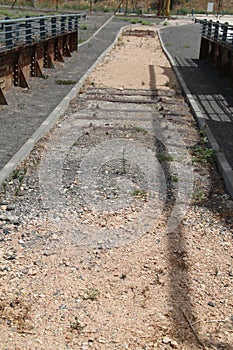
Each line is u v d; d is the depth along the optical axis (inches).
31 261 147.3
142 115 337.4
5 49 337.7
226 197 201.3
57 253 152.5
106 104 365.4
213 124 315.3
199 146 271.0
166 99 398.6
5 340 113.5
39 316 122.7
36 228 167.6
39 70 442.9
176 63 612.1
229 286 139.6
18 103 336.2
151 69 565.3
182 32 1142.3
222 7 2233.0
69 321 121.3
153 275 143.2
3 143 244.5
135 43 884.0
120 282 138.9
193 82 475.8
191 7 2258.9
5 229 165.5
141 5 2113.7
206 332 119.7
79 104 361.1
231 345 115.6
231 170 221.9
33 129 273.9
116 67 561.9
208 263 151.3
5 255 149.8
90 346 113.0
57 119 310.3
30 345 112.3
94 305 128.0
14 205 183.9
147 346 113.7
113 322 121.6
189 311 127.5
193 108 358.0
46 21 505.7
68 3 1838.1
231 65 467.8
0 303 126.7
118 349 112.5
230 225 177.5
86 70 505.7
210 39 596.7
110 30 1037.8
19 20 359.6
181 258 153.3
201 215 184.5
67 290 133.9
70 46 633.6
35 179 208.8
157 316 124.6
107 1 2065.7
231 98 406.3
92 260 149.7
